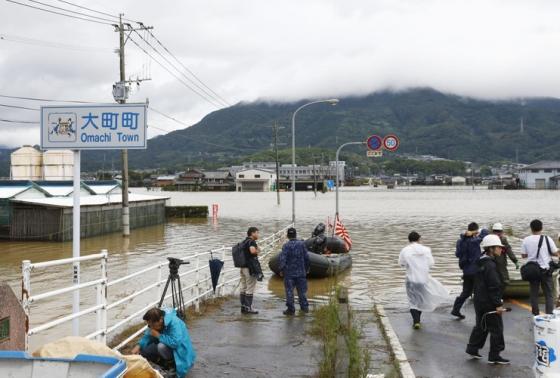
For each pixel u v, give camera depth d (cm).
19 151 5491
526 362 844
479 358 862
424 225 4269
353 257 2411
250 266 1186
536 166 17512
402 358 854
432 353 892
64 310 1377
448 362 842
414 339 980
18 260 2447
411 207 7138
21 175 5466
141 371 571
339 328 802
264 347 919
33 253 2702
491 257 843
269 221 4866
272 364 826
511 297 1330
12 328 616
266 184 16562
